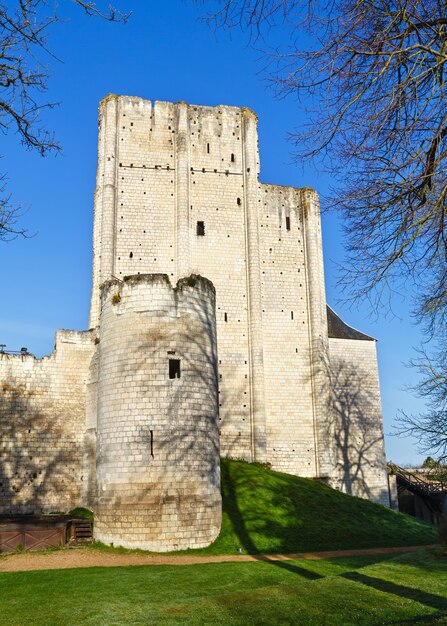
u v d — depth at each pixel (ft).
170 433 66.23
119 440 66.49
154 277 71.15
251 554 64.18
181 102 129.08
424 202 29.14
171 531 63.46
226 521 72.64
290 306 128.06
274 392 122.42
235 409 117.39
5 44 31.12
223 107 133.18
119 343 69.82
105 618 36.94
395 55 27.55
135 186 123.13
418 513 144.66
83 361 100.89
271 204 132.67
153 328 69.36
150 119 127.75
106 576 50.14
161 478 64.59
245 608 38.96
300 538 73.31
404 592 42.04
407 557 57.41
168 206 123.85
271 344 124.67
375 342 142.00
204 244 123.95
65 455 96.17
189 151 128.06
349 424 134.00
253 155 131.64
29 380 96.78
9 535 63.72
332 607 38.83
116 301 71.46
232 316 122.11
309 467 120.47
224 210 127.24
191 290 72.28
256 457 114.73
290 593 42.78
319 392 123.54
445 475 59.67
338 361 137.49
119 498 64.64
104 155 123.44
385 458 134.82
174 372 69.72
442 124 27.43
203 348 71.31
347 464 131.23
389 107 27.35
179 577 49.78
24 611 38.86
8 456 92.84
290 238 132.05
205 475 67.10
